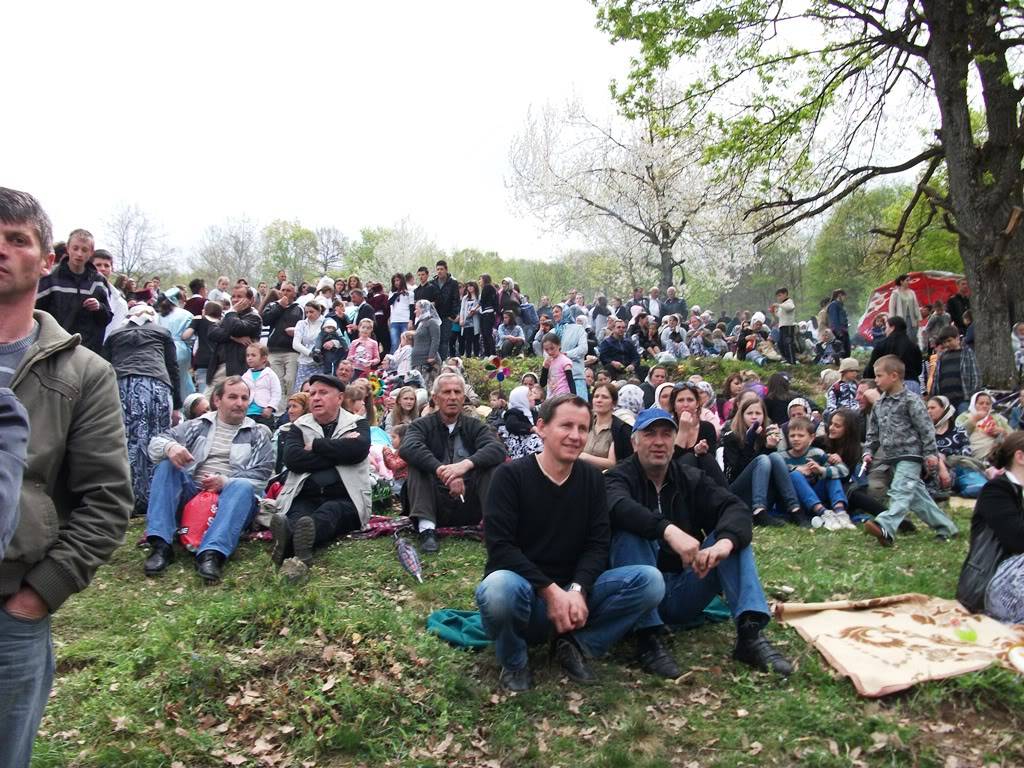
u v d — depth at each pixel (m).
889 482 7.68
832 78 16.64
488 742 3.75
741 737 3.68
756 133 16.62
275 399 9.94
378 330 16.22
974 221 14.27
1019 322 15.02
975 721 3.71
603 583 4.24
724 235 19.05
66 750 3.57
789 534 6.96
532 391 11.82
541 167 30.62
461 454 6.75
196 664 4.04
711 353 19.88
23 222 2.35
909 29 15.63
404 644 4.33
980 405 9.64
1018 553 4.74
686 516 4.68
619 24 16.17
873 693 3.86
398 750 3.67
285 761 3.59
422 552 6.27
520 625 4.05
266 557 6.04
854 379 11.81
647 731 3.74
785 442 8.05
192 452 6.39
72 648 4.54
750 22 16.06
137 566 5.99
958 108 14.39
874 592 5.30
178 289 15.10
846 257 48.00
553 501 4.25
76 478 2.50
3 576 2.30
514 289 19.81
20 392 2.39
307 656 4.17
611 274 41.38
